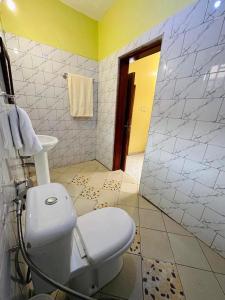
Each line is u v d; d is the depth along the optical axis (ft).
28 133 3.73
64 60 7.01
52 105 7.35
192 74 3.76
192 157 4.12
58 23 6.38
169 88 4.39
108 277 3.07
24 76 6.26
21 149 3.88
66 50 6.92
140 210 5.41
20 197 2.48
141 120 11.34
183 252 3.89
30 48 6.06
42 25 6.07
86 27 7.13
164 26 4.21
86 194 6.25
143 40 4.97
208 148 3.72
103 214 3.34
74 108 7.86
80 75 7.62
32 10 5.71
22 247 1.65
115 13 6.10
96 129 9.37
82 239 2.74
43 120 7.31
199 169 4.00
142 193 6.16
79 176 7.77
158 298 2.94
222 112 3.34
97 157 9.88
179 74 4.06
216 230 3.84
